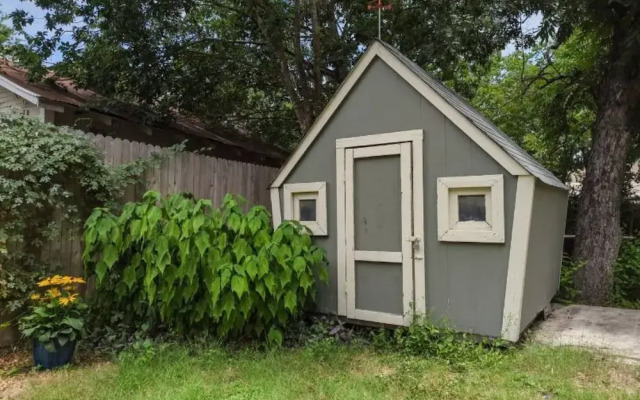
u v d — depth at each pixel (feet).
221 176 21.52
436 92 14.48
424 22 27.25
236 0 27.14
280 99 35.99
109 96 26.66
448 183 14.23
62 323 12.87
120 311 15.56
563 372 11.83
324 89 31.73
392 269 15.33
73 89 27.76
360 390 11.04
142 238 14.14
